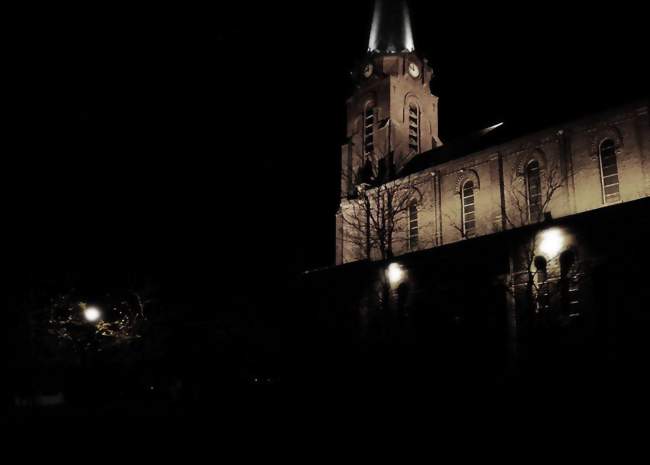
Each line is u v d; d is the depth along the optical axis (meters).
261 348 42.97
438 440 20.78
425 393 29.67
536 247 29.58
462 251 33.16
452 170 40.66
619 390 24.62
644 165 30.80
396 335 34.12
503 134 40.56
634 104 31.56
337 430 23.52
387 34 54.22
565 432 20.78
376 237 43.66
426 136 52.62
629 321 25.33
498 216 37.06
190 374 44.25
